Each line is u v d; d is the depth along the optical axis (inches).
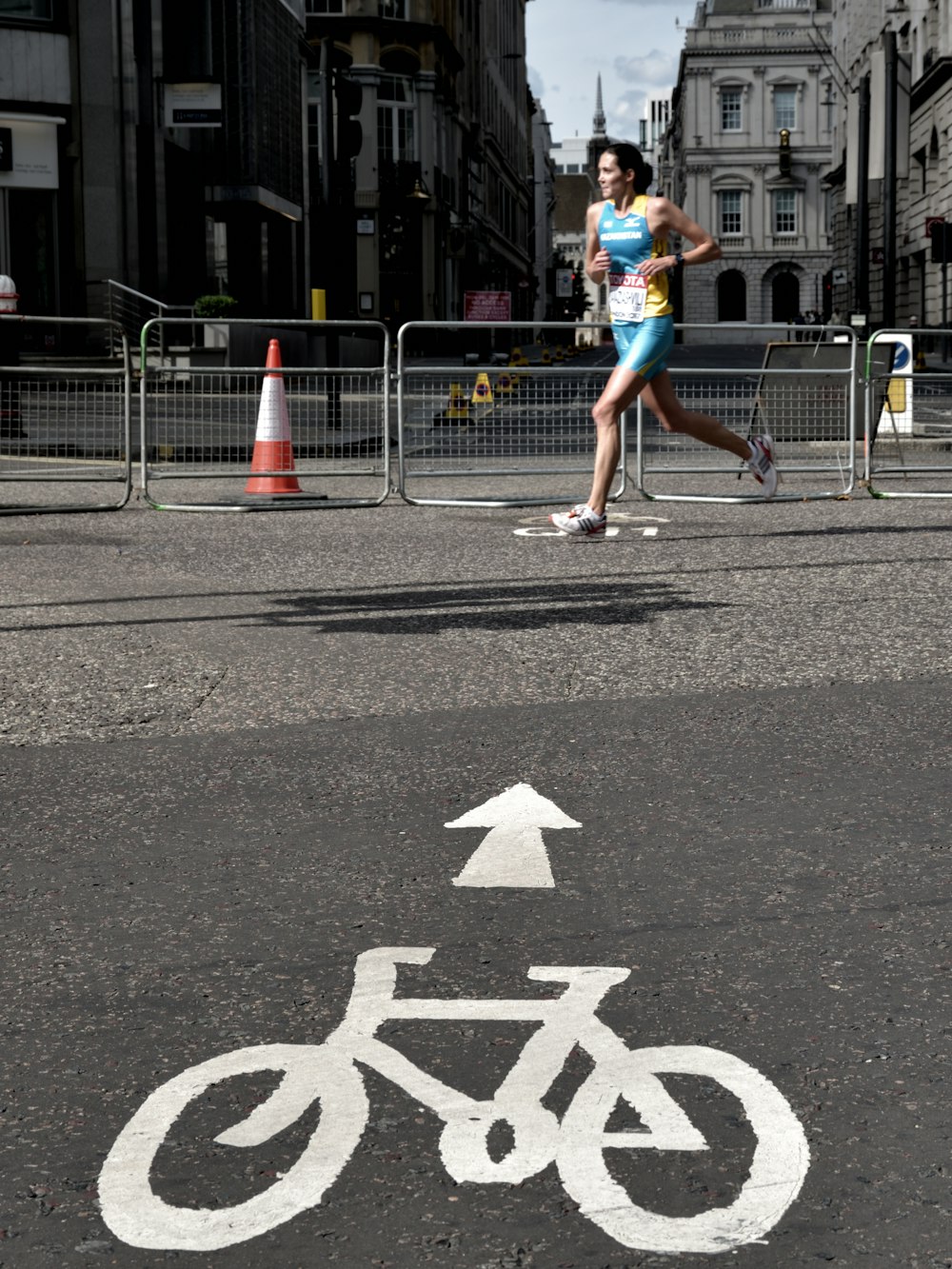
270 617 275.0
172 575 323.6
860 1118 95.0
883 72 878.4
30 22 1226.6
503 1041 106.3
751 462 415.5
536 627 262.4
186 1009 112.9
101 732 195.5
